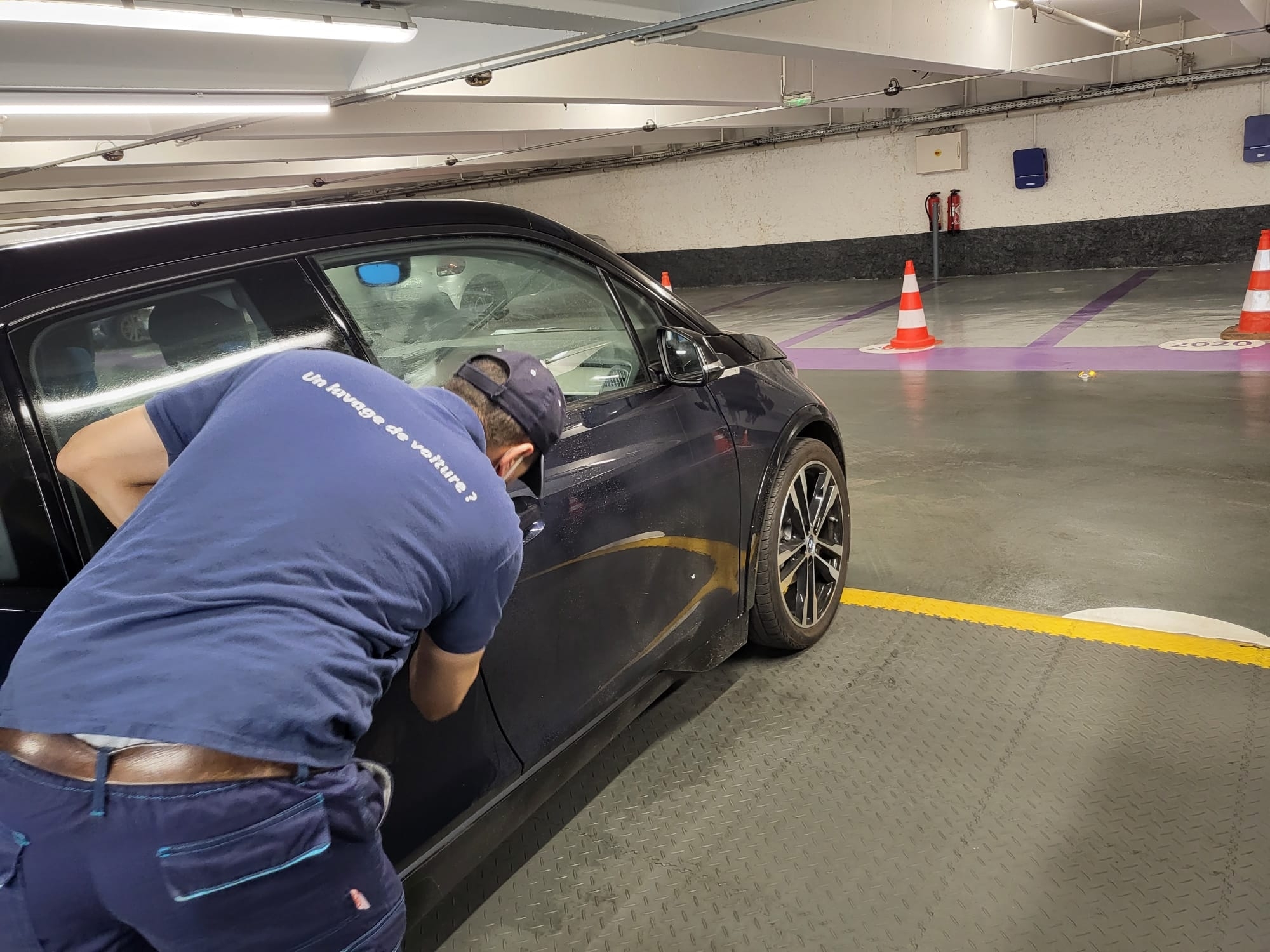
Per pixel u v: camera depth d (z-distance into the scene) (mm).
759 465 2600
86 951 1080
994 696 2602
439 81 4816
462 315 1989
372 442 1137
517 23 3598
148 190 14961
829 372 7414
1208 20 7562
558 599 1890
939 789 2230
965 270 13828
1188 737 2332
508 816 1853
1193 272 11125
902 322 8102
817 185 14812
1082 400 5625
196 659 1005
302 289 1650
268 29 3094
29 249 1389
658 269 17078
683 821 2201
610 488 2029
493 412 1305
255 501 1085
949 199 13539
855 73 10797
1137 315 8438
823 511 2945
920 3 7293
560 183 17609
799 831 2131
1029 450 4770
